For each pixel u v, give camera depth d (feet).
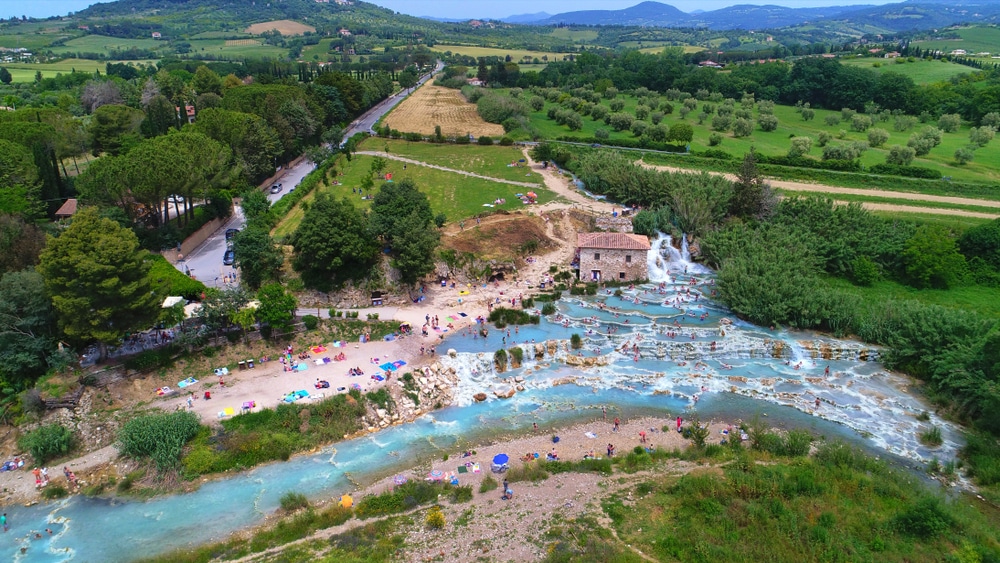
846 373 266.57
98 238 226.38
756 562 150.51
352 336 278.87
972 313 274.36
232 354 255.91
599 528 165.58
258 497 188.85
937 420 233.55
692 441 214.28
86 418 216.13
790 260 336.70
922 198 453.58
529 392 250.37
